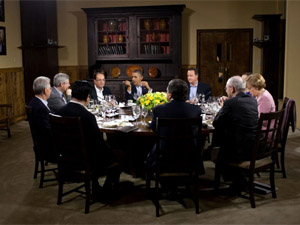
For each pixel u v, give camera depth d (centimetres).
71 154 296
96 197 318
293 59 617
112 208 305
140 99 376
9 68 700
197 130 280
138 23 764
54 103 394
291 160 436
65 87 405
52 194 338
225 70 812
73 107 291
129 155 375
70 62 841
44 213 297
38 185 362
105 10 760
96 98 486
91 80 786
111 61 821
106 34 782
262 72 798
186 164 288
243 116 297
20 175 395
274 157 318
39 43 755
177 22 755
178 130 279
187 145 284
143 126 335
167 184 318
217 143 312
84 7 823
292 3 609
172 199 318
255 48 799
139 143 377
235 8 793
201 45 812
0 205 314
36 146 366
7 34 699
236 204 309
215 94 823
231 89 314
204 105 427
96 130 292
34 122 336
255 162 310
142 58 777
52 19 793
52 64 782
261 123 286
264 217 285
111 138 396
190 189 332
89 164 297
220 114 301
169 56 770
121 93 735
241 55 805
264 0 784
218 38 806
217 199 320
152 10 752
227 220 280
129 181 369
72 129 283
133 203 314
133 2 812
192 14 805
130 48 774
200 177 379
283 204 309
